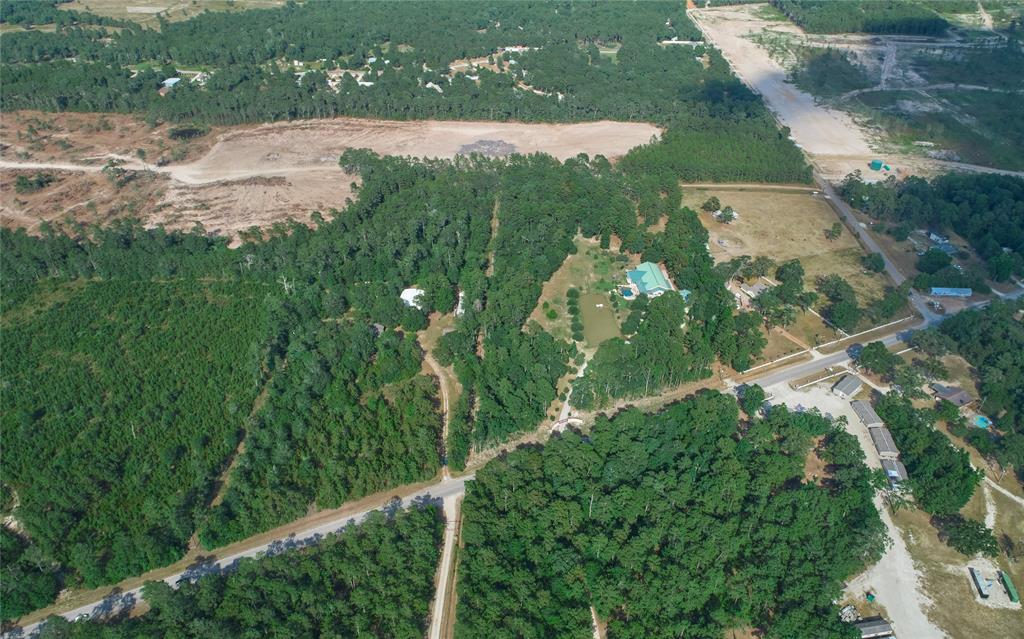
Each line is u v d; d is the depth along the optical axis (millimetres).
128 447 177000
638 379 196125
